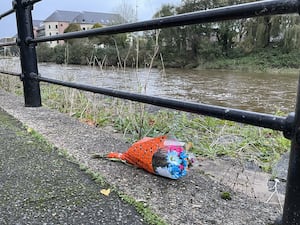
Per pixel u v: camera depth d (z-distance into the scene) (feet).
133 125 5.75
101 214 2.01
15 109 5.22
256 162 4.76
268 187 3.64
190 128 6.82
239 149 5.22
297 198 1.54
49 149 3.25
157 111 7.68
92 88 3.80
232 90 14.28
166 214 2.02
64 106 7.43
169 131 5.80
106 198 2.22
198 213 2.04
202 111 2.23
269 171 4.40
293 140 1.55
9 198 2.19
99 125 6.42
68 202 2.15
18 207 2.08
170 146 2.68
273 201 3.10
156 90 11.10
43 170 2.69
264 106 10.14
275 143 5.84
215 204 2.17
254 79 19.13
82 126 4.24
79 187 2.38
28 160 2.92
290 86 14.19
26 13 5.18
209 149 5.08
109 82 7.18
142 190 2.35
